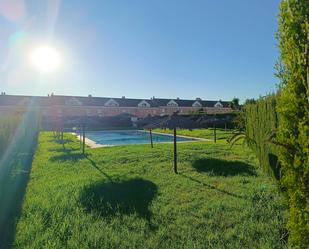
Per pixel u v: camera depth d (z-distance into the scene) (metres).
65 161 13.40
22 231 5.37
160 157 13.90
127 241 4.92
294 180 3.55
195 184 8.58
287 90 3.72
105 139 33.22
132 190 7.96
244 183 8.70
